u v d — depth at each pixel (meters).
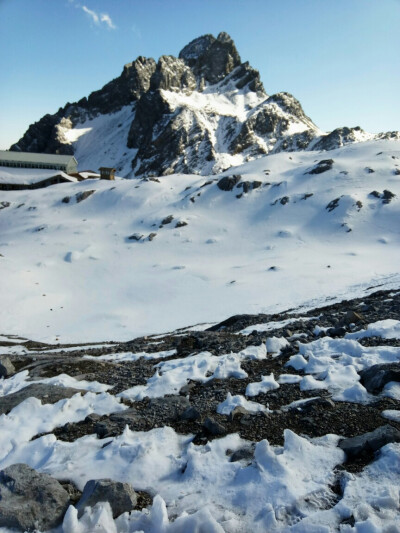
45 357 15.47
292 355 11.06
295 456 5.80
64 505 5.06
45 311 55.03
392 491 4.80
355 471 5.45
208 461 6.02
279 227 95.94
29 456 6.79
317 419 7.06
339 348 10.59
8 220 121.88
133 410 8.34
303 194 107.44
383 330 11.64
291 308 36.47
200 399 8.64
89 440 7.11
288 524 4.60
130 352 17.98
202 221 104.50
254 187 117.69
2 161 164.38
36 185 154.25
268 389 8.70
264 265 72.44
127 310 54.22
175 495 5.36
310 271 63.78
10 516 4.70
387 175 110.06
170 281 67.94
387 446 5.70
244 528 4.58
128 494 5.10
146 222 108.44
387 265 64.56
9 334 45.06
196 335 16.91
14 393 9.95
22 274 68.81
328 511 4.64
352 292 38.16
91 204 126.38
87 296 62.81
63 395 9.63
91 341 40.06
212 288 61.75
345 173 113.75
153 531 4.64
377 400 7.46
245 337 15.29
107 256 87.88
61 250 90.50
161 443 6.75
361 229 87.56
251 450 6.21
